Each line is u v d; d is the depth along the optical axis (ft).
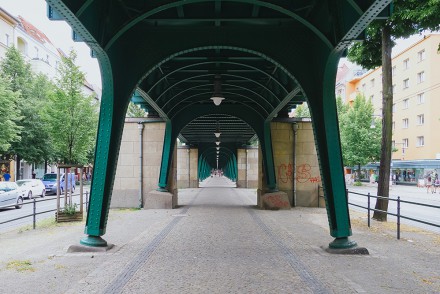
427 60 164.86
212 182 186.80
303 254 28.19
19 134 107.04
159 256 27.45
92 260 26.13
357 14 21.20
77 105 75.92
